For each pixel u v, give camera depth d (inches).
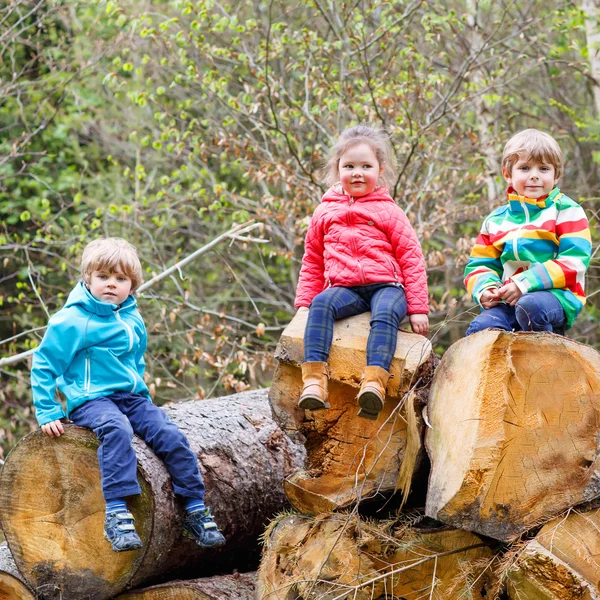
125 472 183.0
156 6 526.9
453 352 170.4
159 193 446.3
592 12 418.0
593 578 158.9
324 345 174.9
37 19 521.0
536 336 163.2
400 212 189.0
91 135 590.6
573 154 528.4
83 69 501.0
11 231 569.9
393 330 173.2
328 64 424.5
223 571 221.8
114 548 179.0
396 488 175.0
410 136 382.3
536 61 463.8
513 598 163.9
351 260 183.6
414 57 393.7
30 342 458.9
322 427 183.2
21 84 510.0
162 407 228.8
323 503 181.2
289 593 177.9
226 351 496.7
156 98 538.3
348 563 174.2
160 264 514.6
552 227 186.2
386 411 179.0
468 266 195.6
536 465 162.2
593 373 164.2
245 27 412.2
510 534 162.1
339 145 191.3
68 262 482.6
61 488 195.5
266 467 217.3
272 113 386.3
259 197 475.5
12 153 483.2
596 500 167.6
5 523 199.0
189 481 190.1
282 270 548.1
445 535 174.2
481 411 162.4
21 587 199.0
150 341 482.9
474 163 418.3
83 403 192.5
